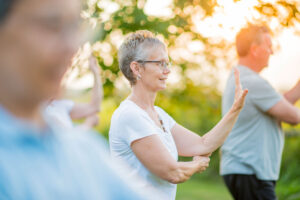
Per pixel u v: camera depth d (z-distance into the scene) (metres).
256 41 2.95
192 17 3.88
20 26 0.43
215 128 2.13
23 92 0.45
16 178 0.45
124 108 1.91
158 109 2.14
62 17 0.45
